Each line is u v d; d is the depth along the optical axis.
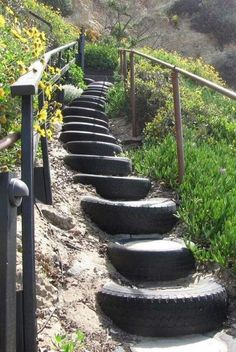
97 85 11.84
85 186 6.06
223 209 5.09
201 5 32.78
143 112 8.98
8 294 2.45
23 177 3.13
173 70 5.99
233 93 4.38
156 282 4.61
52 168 6.36
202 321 4.04
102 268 4.61
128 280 4.62
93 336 3.77
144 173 6.66
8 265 2.44
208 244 4.97
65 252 4.57
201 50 31.44
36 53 5.43
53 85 6.06
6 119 4.18
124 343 3.84
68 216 5.12
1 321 2.43
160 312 3.97
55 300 3.94
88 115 8.95
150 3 34.62
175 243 4.98
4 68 4.64
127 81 10.11
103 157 6.59
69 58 10.95
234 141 8.23
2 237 2.43
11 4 12.98
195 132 8.23
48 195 5.20
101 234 5.30
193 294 4.05
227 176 5.97
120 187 6.08
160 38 31.81
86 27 28.73
